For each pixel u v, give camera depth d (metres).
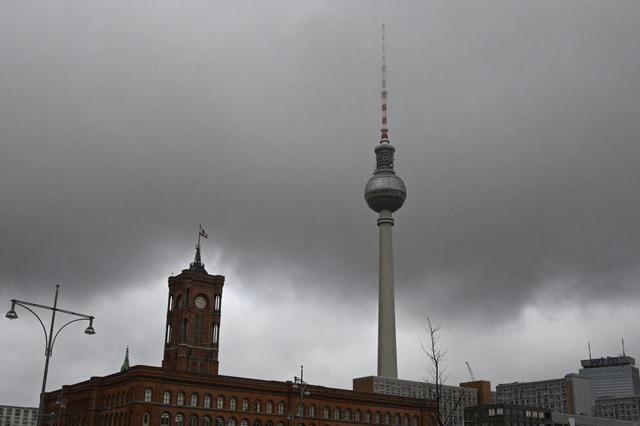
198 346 179.25
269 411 154.75
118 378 147.88
